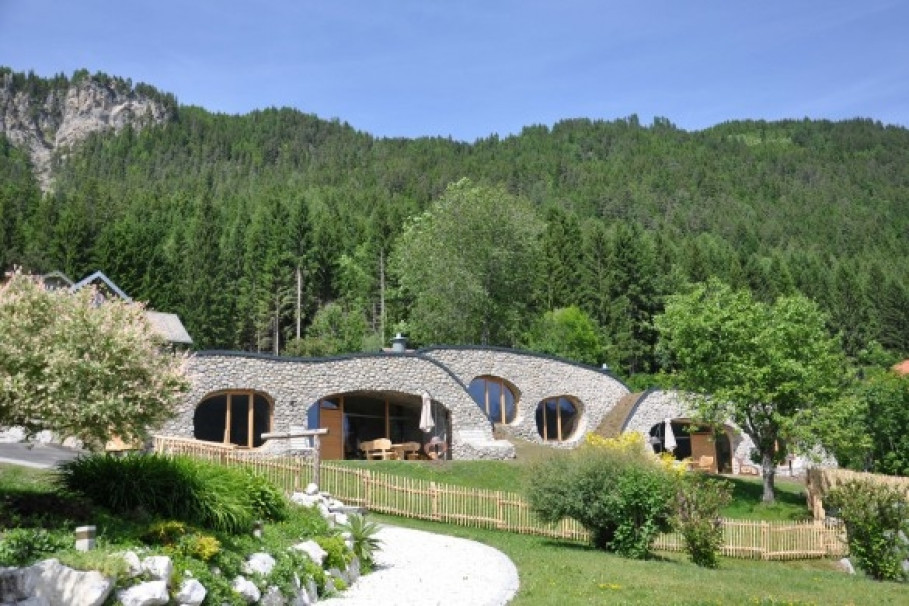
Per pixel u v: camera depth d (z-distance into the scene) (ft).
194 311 214.28
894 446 133.90
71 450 72.79
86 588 23.29
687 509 60.85
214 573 28.81
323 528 41.09
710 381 109.70
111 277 211.20
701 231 428.15
